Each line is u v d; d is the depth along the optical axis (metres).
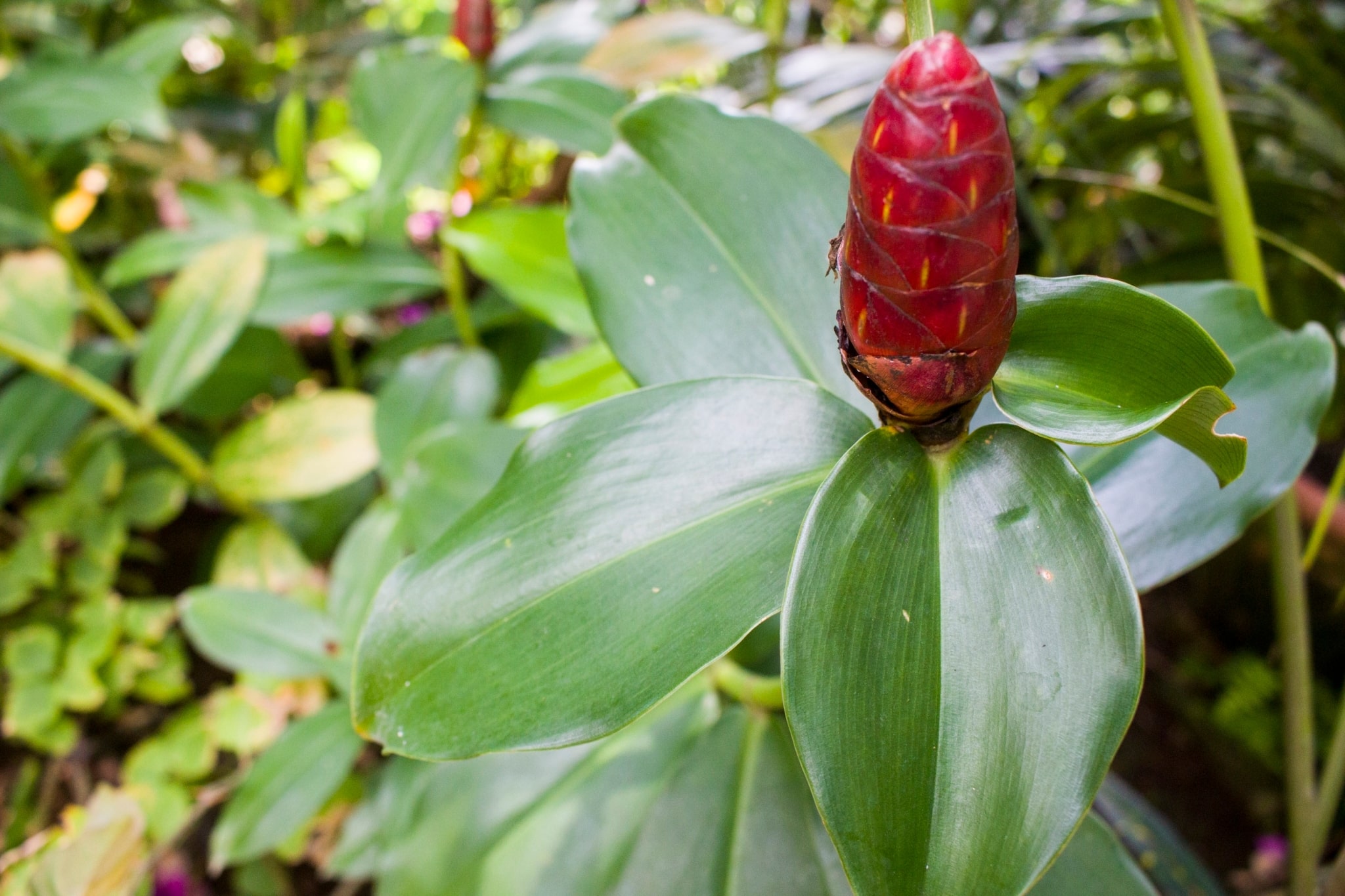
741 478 0.33
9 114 0.69
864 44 1.13
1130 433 0.28
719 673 0.53
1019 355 0.32
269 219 0.84
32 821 0.85
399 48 0.71
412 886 0.53
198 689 1.02
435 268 0.81
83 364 0.83
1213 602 1.15
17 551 0.86
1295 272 0.94
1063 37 1.13
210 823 0.88
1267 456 0.39
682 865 0.48
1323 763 0.92
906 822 0.27
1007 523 0.30
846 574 0.29
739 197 0.41
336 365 1.24
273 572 0.85
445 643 0.32
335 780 0.63
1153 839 0.59
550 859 0.51
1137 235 1.33
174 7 1.12
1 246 1.04
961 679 0.28
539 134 0.69
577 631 0.31
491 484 0.56
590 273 0.40
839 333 0.31
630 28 0.80
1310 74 0.86
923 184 0.27
